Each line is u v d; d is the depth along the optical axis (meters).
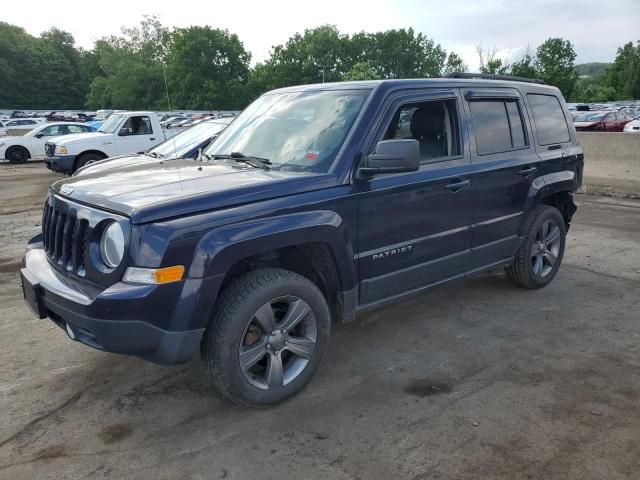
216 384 3.02
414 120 3.86
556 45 54.00
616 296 5.09
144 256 2.67
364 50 85.25
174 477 2.62
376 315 4.66
